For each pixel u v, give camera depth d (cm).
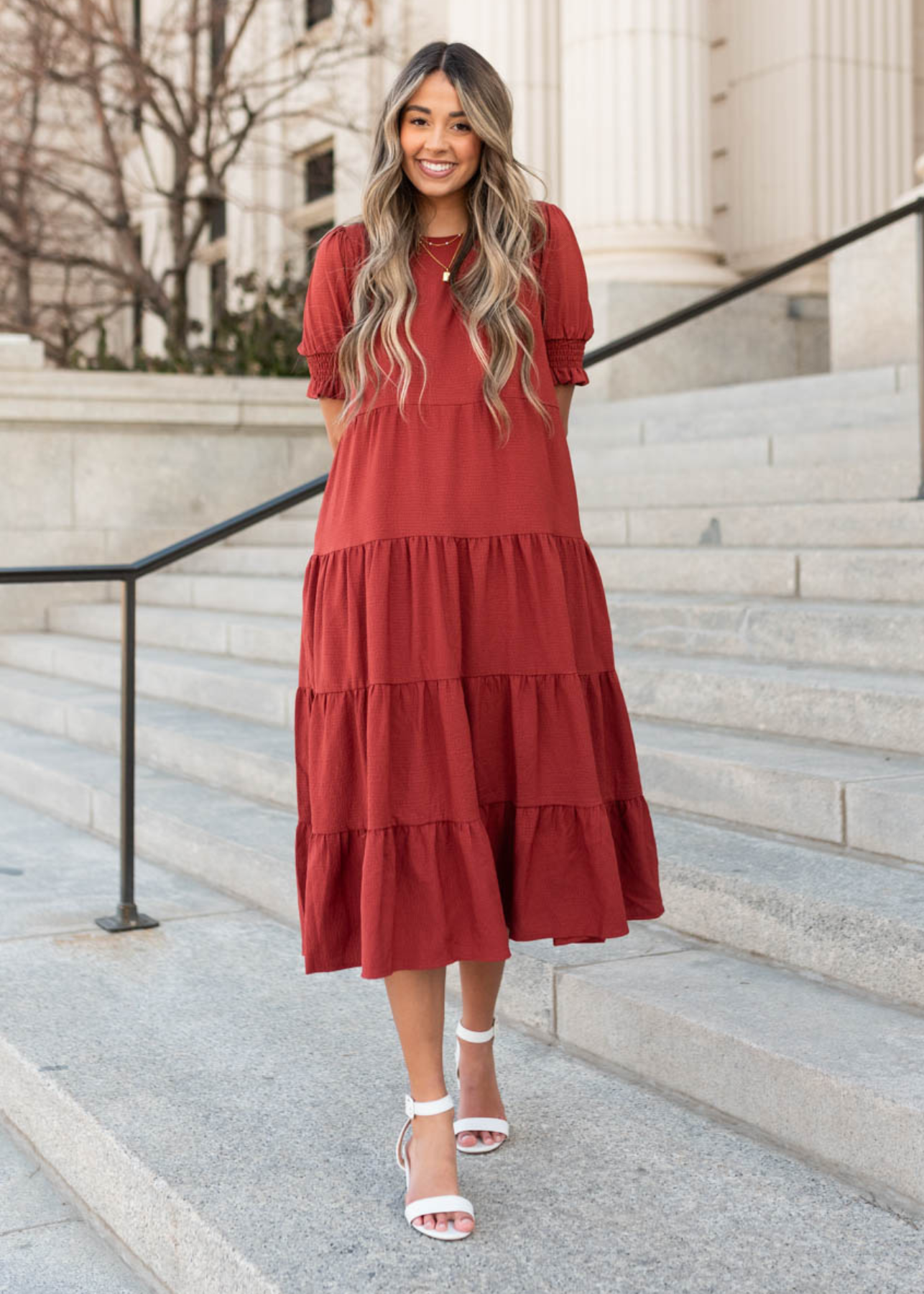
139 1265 256
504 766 235
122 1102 277
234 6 1345
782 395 733
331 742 233
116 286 1380
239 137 1309
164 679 638
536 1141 255
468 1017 257
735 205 1075
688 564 502
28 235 1389
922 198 501
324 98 1455
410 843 227
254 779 490
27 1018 324
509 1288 206
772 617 427
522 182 236
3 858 479
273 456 911
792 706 381
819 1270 209
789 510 513
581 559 244
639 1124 262
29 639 810
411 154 234
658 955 308
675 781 369
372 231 237
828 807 324
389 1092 282
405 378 231
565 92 994
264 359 981
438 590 228
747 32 1061
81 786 526
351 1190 239
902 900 280
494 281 231
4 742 631
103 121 1346
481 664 232
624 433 773
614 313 937
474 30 1038
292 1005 333
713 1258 213
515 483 234
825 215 1013
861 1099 230
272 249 1538
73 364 1018
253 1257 216
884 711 356
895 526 475
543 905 233
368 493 233
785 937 291
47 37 1329
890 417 640
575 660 237
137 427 874
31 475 854
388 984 236
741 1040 254
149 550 880
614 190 966
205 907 416
